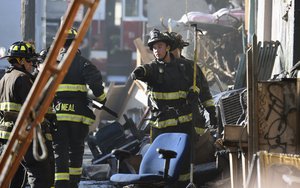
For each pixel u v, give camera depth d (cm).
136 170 1652
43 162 1343
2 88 1363
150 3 4409
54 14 4553
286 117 1249
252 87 1241
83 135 1628
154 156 1424
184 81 1562
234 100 1722
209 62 3278
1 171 742
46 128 1367
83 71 1616
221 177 1570
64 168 1572
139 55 3275
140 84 2692
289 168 1006
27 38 3120
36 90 704
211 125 1641
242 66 2177
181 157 1371
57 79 704
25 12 3120
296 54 1830
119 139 2012
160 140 1429
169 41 1556
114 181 1376
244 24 3425
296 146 1240
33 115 731
